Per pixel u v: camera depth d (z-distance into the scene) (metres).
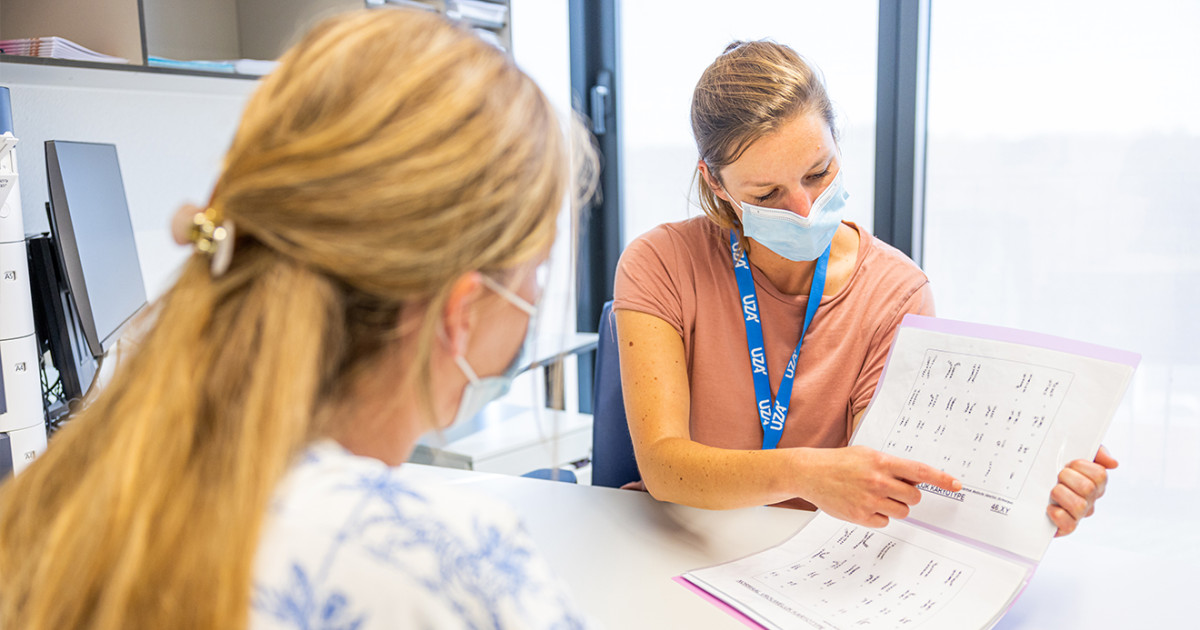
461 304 0.45
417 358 0.43
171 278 0.44
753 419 1.24
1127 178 2.00
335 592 0.38
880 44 2.37
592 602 0.85
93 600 0.37
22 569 0.40
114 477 0.37
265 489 0.37
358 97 0.41
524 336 0.52
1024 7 2.11
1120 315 2.05
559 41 3.03
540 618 0.41
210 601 0.35
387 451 0.49
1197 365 1.96
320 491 0.40
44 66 1.43
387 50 0.43
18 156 1.75
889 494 0.83
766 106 1.07
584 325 3.21
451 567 0.40
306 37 0.45
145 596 0.35
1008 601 0.76
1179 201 1.94
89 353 1.64
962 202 2.28
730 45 1.21
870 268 1.27
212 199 0.44
